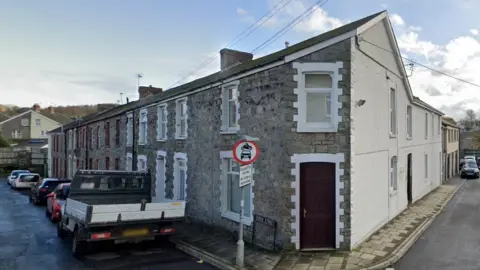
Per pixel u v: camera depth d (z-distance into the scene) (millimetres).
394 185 15195
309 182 10141
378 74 12711
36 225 15688
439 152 28094
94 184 12609
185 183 15531
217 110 13328
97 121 28125
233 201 12766
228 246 10867
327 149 10039
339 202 10008
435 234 12227
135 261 9695
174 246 11391
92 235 9570
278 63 10305
